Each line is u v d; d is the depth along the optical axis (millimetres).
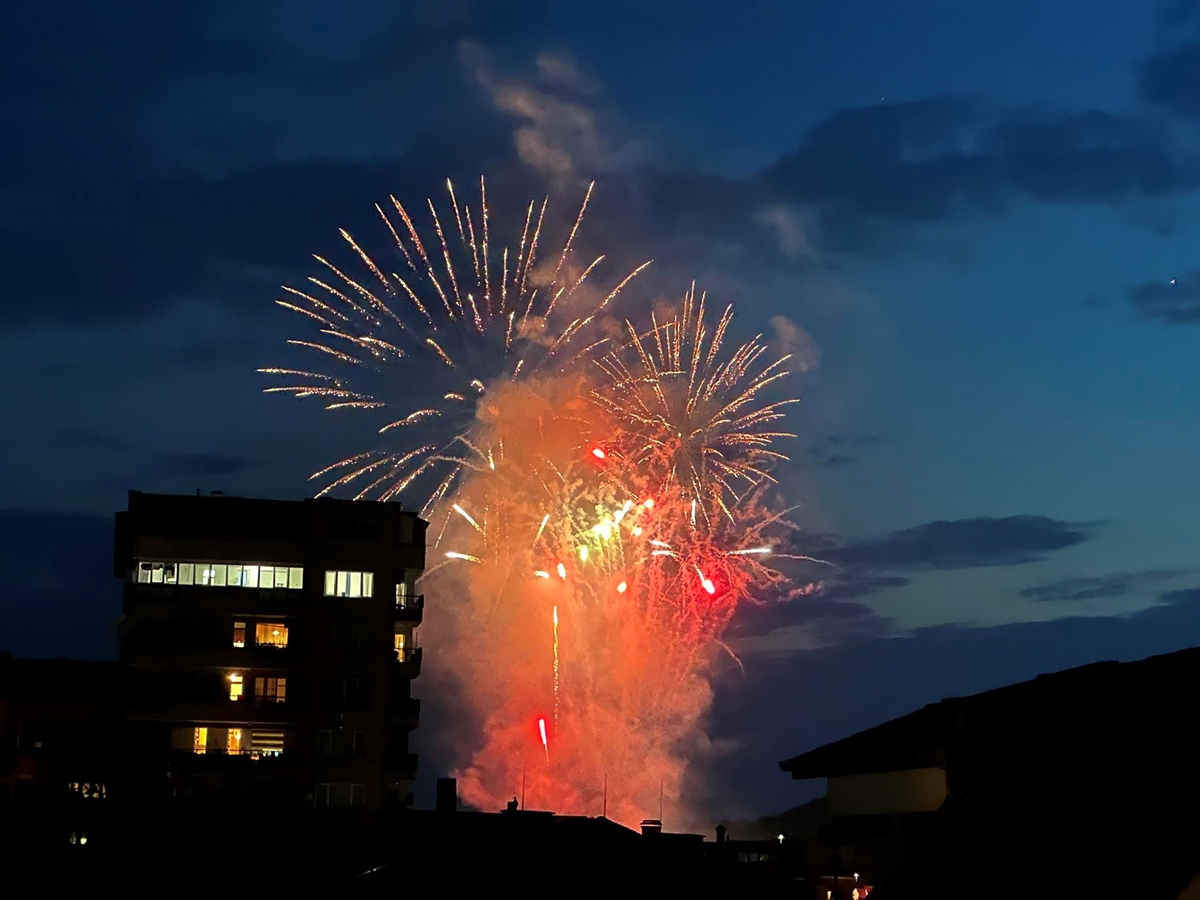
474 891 67750
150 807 87438
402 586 106312
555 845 70562
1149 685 41094
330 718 101188
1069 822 40500
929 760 55344
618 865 70312
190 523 102875
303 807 90500
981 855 42438
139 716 98500
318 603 102875
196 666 100000
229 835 80812
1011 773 43562
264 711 100312
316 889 74375
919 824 45656
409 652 105312
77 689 98625
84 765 96375
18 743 96750
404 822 76562
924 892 43219
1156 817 38031
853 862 67688
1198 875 35469
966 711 45656
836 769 62625
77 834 87250
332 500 104875
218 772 97562
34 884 78938
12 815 88312
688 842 75188
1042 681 45750
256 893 76562
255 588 102438
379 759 101312
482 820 74562
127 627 104688
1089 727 41781
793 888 70812
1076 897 37656
